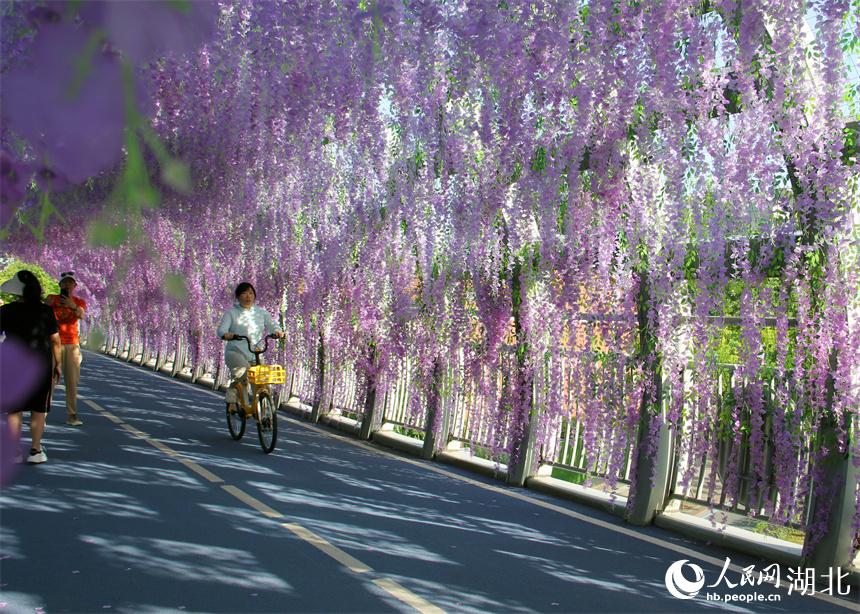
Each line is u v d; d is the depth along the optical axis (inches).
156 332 786.8
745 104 182.2
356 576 163.2
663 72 188.4
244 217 404.8
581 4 209.9
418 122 277.6
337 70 226.1
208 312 573.3
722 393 225.5
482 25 215.6
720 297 197.0
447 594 156.6
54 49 20.2
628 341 225.0
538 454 295.6
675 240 202.8
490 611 148.7
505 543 202.8
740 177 183.9
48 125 20.4
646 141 201.5
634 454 237.5
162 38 20.9
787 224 186.2
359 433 404.5
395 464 326.0
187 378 707.4
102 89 20.4
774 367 192.5
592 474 264.4
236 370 348.2
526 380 282.8
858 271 173.0
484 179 271.3
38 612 132.4
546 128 231.1
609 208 221.6
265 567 164.7
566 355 251.3
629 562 193.3
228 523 198.8
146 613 134.6
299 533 194.2
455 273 303.6
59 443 309.3
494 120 239.6
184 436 355.9
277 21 184.2
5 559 159.3
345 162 384.2
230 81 260.1
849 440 177.9
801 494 184.4
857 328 172.2
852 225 173.5
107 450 300.0
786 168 181.9
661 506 241.0
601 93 204.2
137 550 170.4
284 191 398.6
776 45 174.1
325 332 437.1
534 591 163.2
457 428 348.5
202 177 320.2
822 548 182.2
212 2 21.7
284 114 275.6
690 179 196.9
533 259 269.4
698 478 237.3
